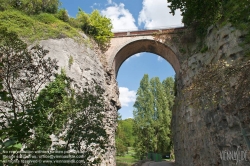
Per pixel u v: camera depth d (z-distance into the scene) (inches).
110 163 742.5
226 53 431.8
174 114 935.7
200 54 614.9
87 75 718.5
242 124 337.1
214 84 286.8
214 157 445.7
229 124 379.6
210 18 533.0
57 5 860.0
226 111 375.9
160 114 1673.2
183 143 733.9
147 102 1738.4
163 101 1738.4
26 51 180.4
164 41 890.1
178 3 589.0
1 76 152.7
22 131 122.2
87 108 249.4
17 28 645.9
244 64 260.8
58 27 727.7
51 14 788.6
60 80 519.8
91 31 877.2
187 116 660.1
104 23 906.1
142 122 1659.7
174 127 942.4
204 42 636.1
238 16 356.5
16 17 664.4
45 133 162.1
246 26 370.0
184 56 847.7
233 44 409.7
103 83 800.9
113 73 925.2
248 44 366.0
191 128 619.8
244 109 326.6
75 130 227.1
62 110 219.3
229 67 270.5
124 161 1457.9
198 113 559.5
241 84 269.1
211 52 529.0
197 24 739.4
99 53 871.1
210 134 471.2
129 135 2760.8
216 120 438.0
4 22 637.9
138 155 1621.6
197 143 561.6
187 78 698.2
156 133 1648.6
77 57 714.2
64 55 670.5
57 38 690.8
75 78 658.2
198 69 610.5
